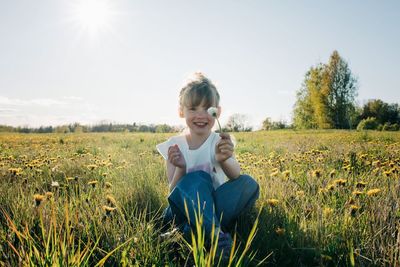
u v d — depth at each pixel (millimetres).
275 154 7680
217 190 2523
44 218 2262
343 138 16969
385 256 1906
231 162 2607
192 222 2131
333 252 1955
